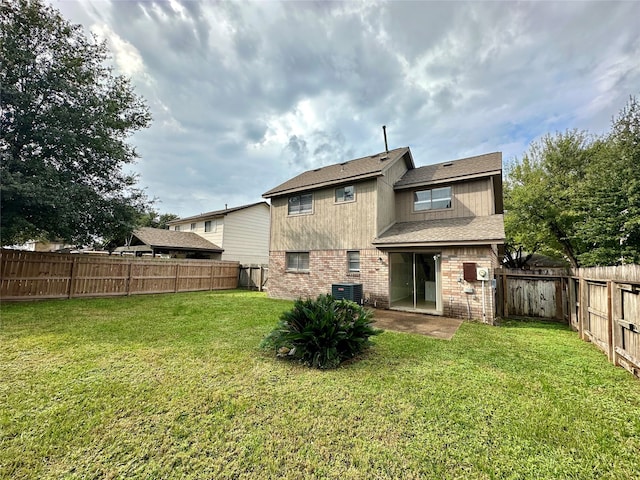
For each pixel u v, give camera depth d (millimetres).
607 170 12031
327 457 2395
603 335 5332
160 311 8812
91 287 11641
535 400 3422
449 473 2230
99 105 10180
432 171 12289
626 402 3402
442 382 3902
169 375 3980
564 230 16031
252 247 23359
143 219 13336
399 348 5438
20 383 3631
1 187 7867
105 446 2475
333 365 4395
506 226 17594
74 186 9594
